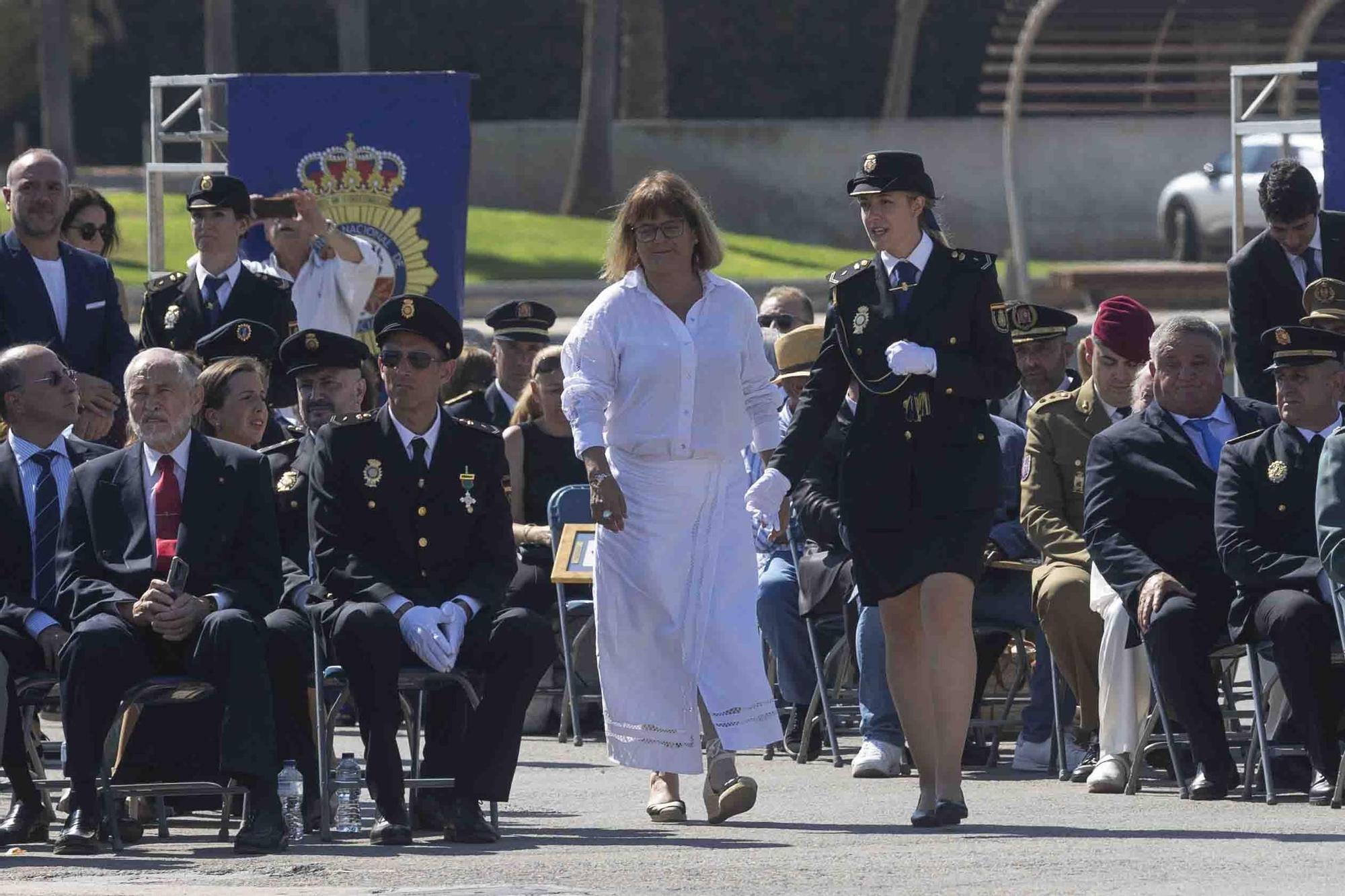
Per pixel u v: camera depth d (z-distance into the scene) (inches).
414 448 923.4
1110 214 4335.6
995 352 912.9
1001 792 1072.8
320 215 1460.4
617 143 4488.2
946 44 4913.9
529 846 876.6
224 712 852.0
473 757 888.3
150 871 794.2
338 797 911.7
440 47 5123.0
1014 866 789.2
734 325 949.8
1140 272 3408.0
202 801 996.6
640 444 938.7
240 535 906.7
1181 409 1080.8
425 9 5113.2
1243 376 1249.4
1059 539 1135.6
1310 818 946.1
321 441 925.8
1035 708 1179.3
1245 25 2984.7
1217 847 847.1
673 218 935.0
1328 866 786.2
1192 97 3754.9
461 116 1617.9
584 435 931.3
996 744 1200.8
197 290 1333.7
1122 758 1079.0
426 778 920.3
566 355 949.8
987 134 4389.8
